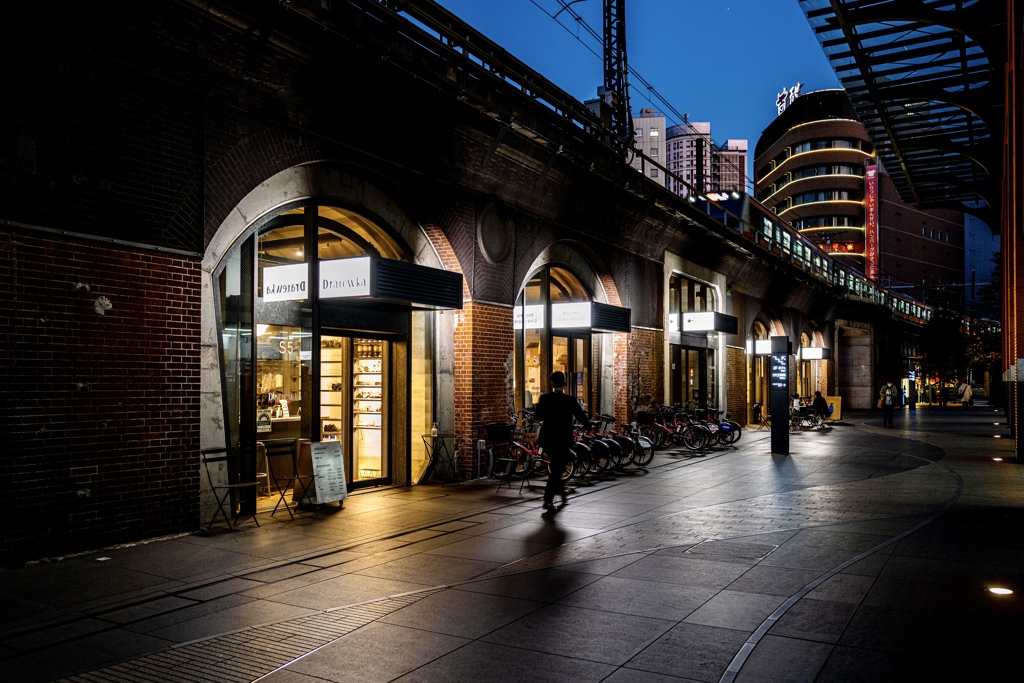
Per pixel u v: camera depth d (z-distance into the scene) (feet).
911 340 210.59
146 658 15.53
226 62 28.94
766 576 21.65
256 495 32.04
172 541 26.76
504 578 21.74
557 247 54.65
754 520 30.53
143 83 26.84
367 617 18.22
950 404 207.21
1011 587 20.15
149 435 26.89
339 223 37.88
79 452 24.75
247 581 21.57
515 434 46.03
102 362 25.49
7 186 22.99
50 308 24.06
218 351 29.81
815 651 15.47
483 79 41.47
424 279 36.94
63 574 22.25
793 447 65.00
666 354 71.51
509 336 47.75
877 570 22.09
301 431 35.47
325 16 30.22
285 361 34.60
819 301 126.93
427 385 42.57
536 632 17.01
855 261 307.37
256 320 32.99
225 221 29.94
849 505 34.04
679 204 67.05
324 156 34.14
